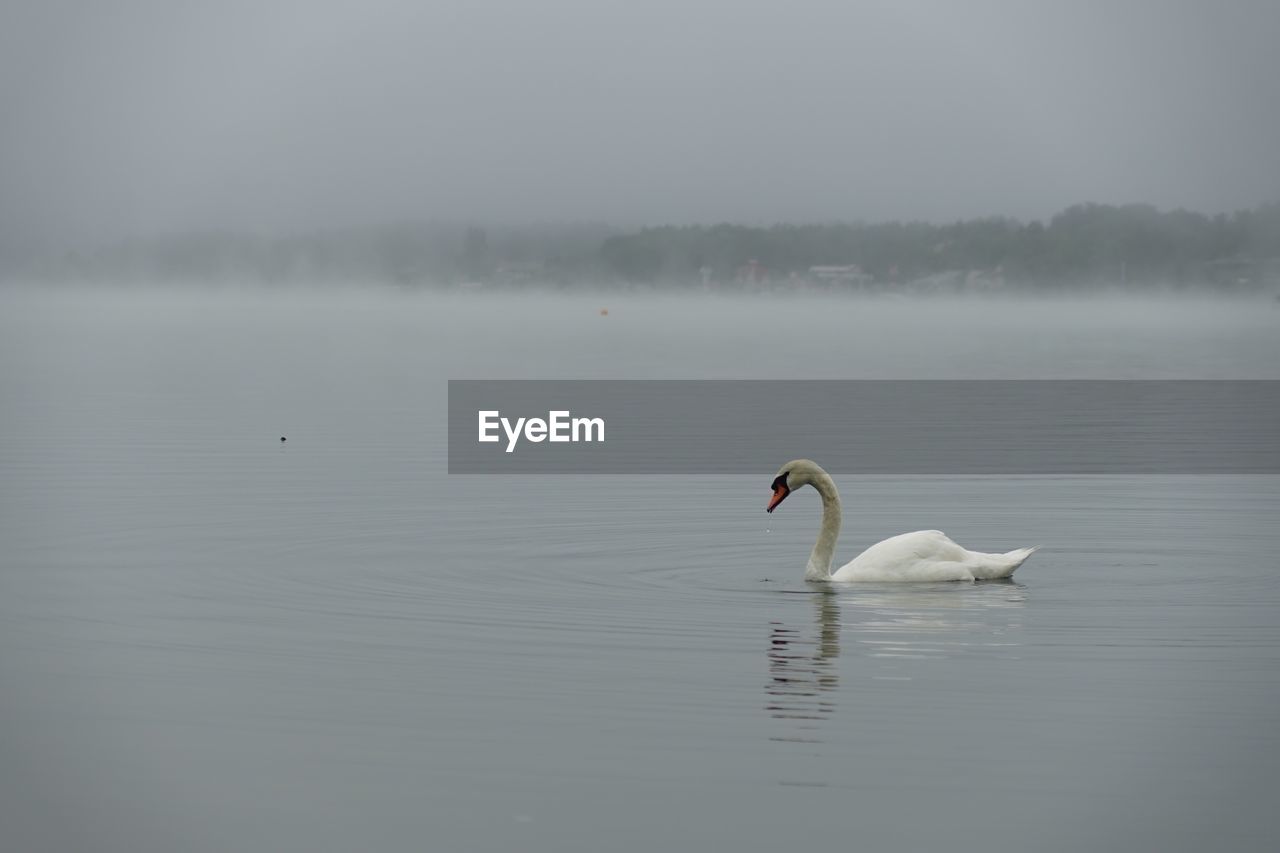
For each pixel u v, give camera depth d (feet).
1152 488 97.81
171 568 69.05
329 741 44.70
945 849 37.65
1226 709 47.57
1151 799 40.70
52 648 54.70
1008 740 44.78
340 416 148.15
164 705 48.06
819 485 66.95
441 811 39.81
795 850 37.50
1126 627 57.77
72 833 39.01
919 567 66.03
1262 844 38.09
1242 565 70.59
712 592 64.08
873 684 50.01
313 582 65.98
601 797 40.63
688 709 47.37
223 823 39.19
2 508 87.10
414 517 84.58
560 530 80.18
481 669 51.72
